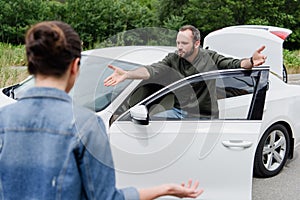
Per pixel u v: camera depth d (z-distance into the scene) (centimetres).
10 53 1123
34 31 153
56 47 152
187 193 187
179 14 2572
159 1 2598
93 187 152
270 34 533
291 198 426
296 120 482
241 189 354
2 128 156
